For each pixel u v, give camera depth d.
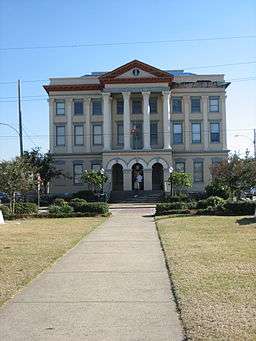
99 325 7.61
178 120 66.88
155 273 11.95
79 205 34.62
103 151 63.56
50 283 10.88
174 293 9.59
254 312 7.95
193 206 34.06
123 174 63.66
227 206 30.78
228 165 39.47
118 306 8.77
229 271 11.50
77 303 9.02
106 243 18.41
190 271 11.63
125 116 64.19
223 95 66.88
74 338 6.98
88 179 57.09
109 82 64.12
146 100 64.12
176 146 66.75
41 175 60.53
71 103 67.44
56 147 67.25
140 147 66.06
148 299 9.26
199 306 8.41
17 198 42.03
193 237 18.86
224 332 6.95
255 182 39.28
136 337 6.99
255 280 10.44
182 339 6.86
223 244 16.48
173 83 66.31
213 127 67.00
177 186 56.94
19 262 13.62
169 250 15.43
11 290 10.07
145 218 31.88
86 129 67.19
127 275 11.76
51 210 34.19
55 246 17.28
